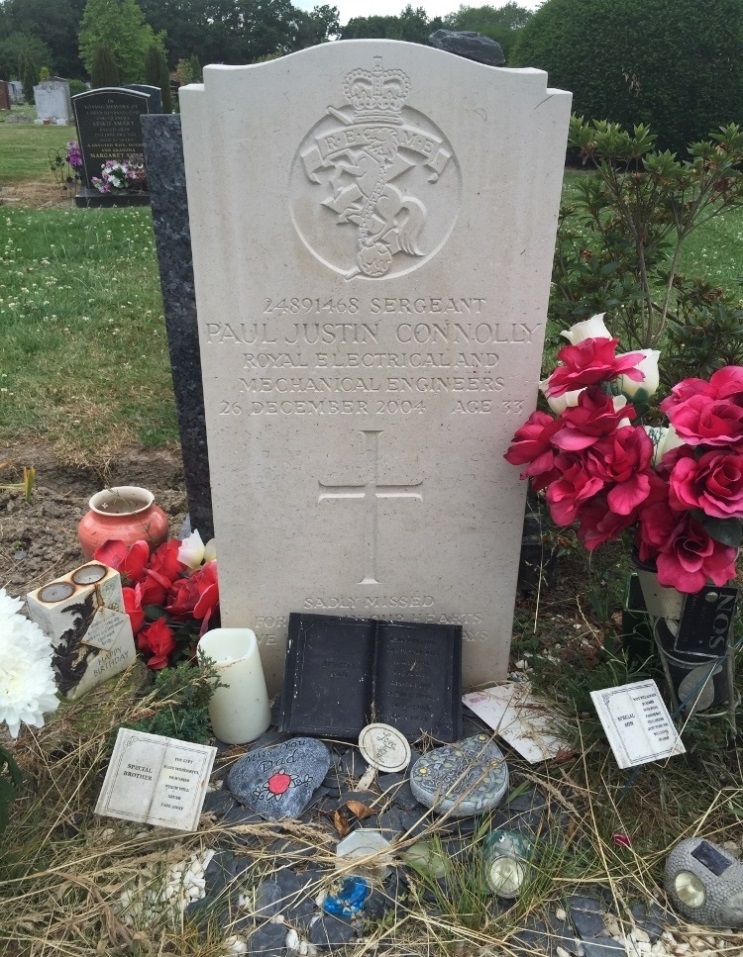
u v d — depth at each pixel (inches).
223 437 33.8
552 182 29.9
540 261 31.2
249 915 27.8
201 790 30.3
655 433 34.2
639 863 29.4
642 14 179.5
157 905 27.9
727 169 44.4
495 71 28.2
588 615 43.3
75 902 27.9
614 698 31.5
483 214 30.3
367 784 32.4
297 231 30.2
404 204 30.0
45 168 197.8
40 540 51.7
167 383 70.0
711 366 47.8
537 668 38.6
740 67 178.4
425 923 27.4
